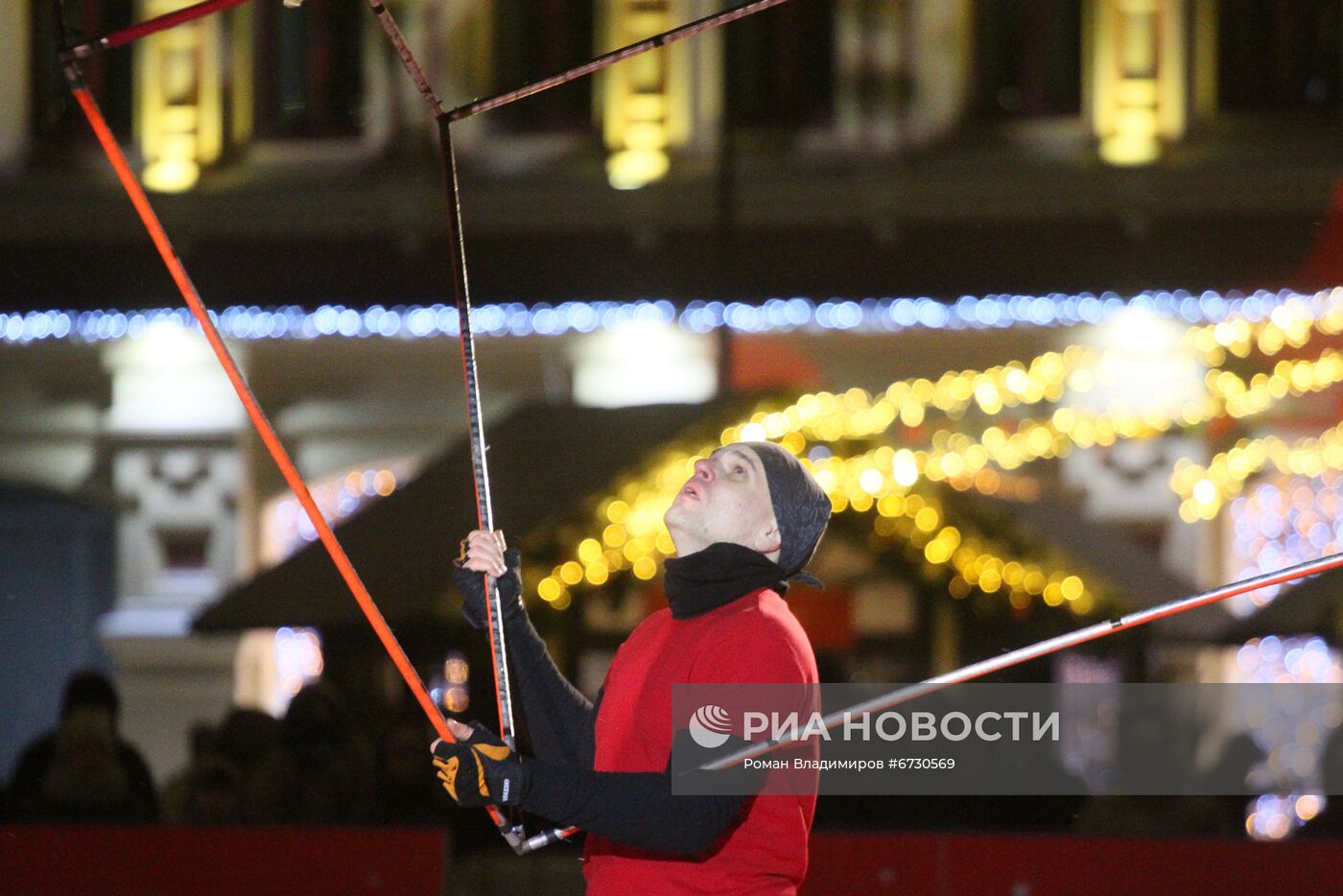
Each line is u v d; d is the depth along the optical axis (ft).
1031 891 38.22
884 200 101.91
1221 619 61.87
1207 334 96.63
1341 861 37.52
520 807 18.95
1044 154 103.04
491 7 107.14
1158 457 96.53
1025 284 98.07
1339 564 19.97
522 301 100.89
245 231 105.29
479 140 106.63
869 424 66.49
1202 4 102.89
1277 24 102.47
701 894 20.26
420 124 106.83
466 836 47.78
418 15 107.24
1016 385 97.04
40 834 40.63
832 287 98.89
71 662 95.96
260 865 40.24
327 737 48.57
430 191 104.94
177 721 94.68
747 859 20.36
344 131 107.65
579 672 58.13
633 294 100.01
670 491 58.65
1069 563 61.52
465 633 54.24
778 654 20.53
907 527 61.77
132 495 101.65
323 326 101.09
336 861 40.06
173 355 102.01
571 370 100.89
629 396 100.22
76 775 45.85
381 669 54.90
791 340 99.09
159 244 19.52
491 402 101.81
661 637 21.49
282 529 101.65
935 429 97.45
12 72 107.24
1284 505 95.61
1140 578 62.44
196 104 107.65
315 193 105.81
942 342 98.48
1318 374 95.35
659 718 20.68
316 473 101.86
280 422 101.91
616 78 106.42
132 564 100.94
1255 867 37.73
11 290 103.76
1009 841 38.34
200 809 47.60
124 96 107.86
